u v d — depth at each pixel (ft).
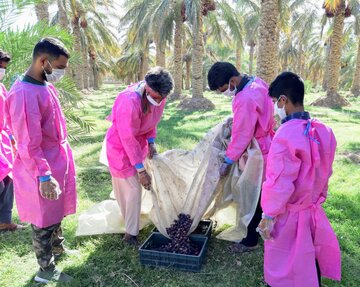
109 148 11.18
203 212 11.12
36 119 8.56
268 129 10.58
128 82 138.31
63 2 45.83
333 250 8.39
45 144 9.31
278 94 7.86
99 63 136.98
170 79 9.95
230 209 12.61
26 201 9.43
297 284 7.97
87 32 91.66
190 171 12.44
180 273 10.46
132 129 10.47
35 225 9.55
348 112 48.88
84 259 11.23
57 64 8.79
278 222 8.12
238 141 10.29
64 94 20.68
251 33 93.81
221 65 10.23
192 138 30.04
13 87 8.73
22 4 18.20
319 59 144.66
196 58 55.11
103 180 18.74
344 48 136.46
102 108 56.18
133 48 74.69
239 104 10.09
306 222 7.97
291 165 7.45
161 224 11.59
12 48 18.65
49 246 10.02
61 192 9.62
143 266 10.76
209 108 54.65
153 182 12.08
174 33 65.87
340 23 55.72
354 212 14.78
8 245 12.00
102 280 10.23
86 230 12.59
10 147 12.47
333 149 7.79
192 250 11.04
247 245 11.50
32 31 19.47
